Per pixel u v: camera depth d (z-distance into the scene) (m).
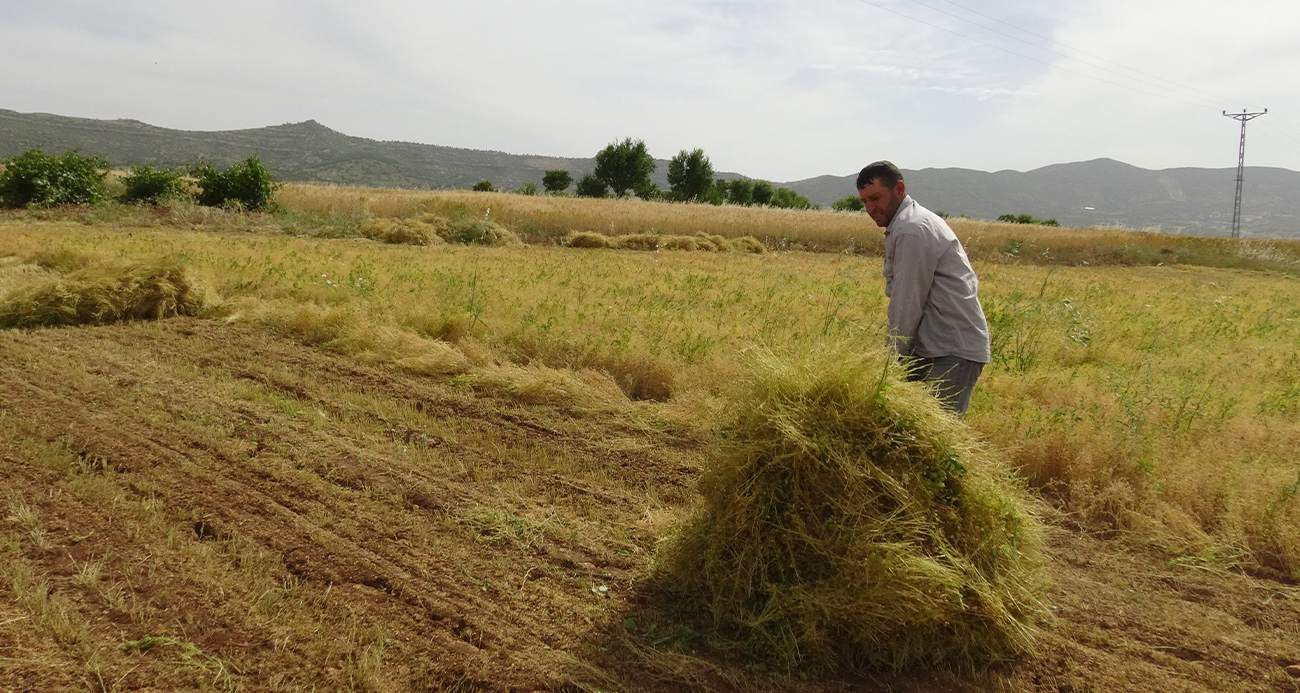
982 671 2.66
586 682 2.52
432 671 2.54
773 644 2.65
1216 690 2.59
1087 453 4.38
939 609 2.54
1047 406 5.61
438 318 7.43
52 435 4.36
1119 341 8.34
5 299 7.55
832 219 30.14
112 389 5.29
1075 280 16.33
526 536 3.53
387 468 4.23
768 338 7.06
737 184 65.31
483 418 5.23
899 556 2.52
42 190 20.20
